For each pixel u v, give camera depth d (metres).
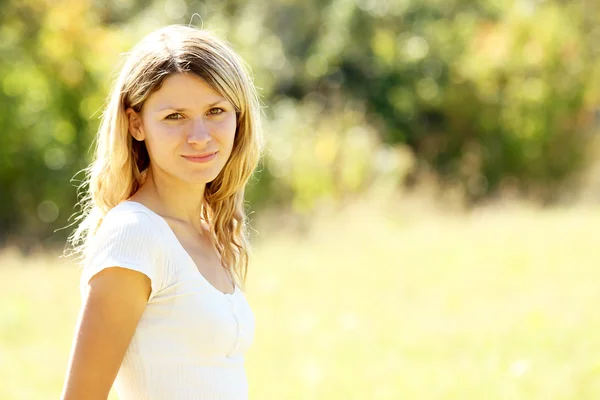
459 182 25.27
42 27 19.98
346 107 26.17
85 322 3.02
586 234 15.64
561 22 27.00
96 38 20.42
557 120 26.30
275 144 21.20
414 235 16.61
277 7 29.89
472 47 26.72
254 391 8.32
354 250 15.69
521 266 13.42
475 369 8.79
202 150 3.38
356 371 8.84
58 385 8.51
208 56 3.39
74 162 19.78
